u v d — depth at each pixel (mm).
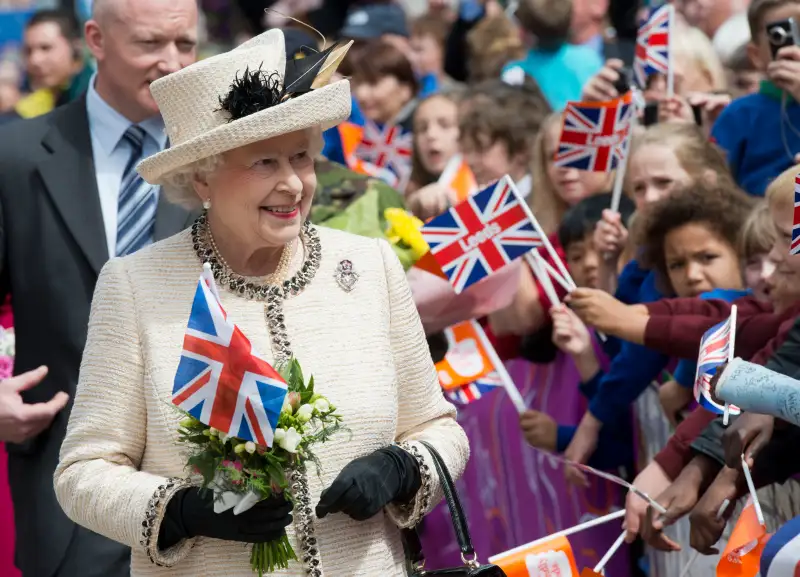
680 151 18547
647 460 18672
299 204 12070
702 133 19000
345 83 12023
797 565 12156
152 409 12000
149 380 12047
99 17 17234
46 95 38312
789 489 15492
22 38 41750
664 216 18000
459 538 11914
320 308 12266
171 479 11797
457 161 26641
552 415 20297
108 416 12141
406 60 31531
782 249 15391
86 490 11938
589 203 20172
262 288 12242
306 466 11922
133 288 12328
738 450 13992
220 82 11836
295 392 11250
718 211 17781
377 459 11602
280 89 11867
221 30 47844
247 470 11062
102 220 17125
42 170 17109
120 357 12172
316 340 12148
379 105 31391
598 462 18844
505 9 39500
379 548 12180
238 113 11633
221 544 11812
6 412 16141
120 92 17328
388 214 18359
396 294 12617
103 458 12125
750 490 13766
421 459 11945
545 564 14281
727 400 12492
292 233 11922
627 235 19375
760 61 21156
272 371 10969
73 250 16938
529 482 20500
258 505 11227
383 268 12617
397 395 12578
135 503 11617
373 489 11352
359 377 12117
